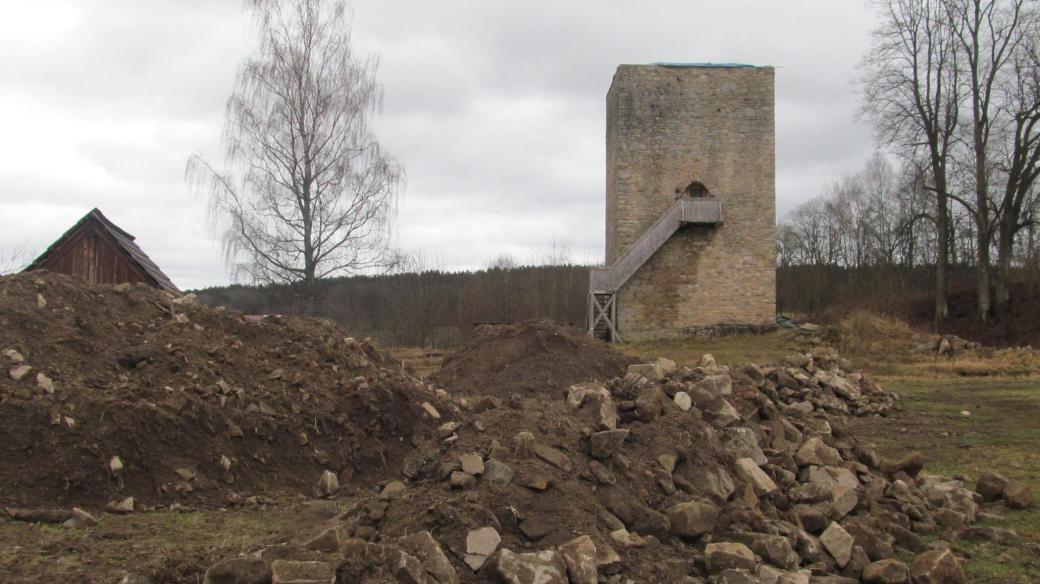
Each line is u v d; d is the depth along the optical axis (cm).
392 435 993
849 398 1661
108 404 807
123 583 504
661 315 3366
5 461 730
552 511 595
